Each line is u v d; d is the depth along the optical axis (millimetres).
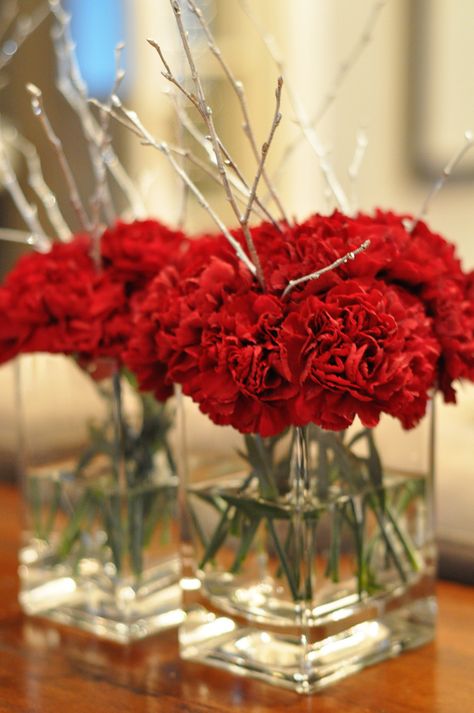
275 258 1036
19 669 1105
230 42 2898
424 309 1056
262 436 1030
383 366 984
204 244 1087
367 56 2881
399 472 1096
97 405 1160
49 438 1186
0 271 3004
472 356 1066
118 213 2936
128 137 2971
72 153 2908
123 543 1149
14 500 1461
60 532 1182
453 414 1487
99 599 1162
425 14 2754
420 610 1117
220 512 1084
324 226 1048
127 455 1154
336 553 1067
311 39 2947
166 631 1168
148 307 1072
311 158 2889
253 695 1058
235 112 2822
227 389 1013
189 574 1105
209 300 1029
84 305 1135
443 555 1221
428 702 1041
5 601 1228
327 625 1064
